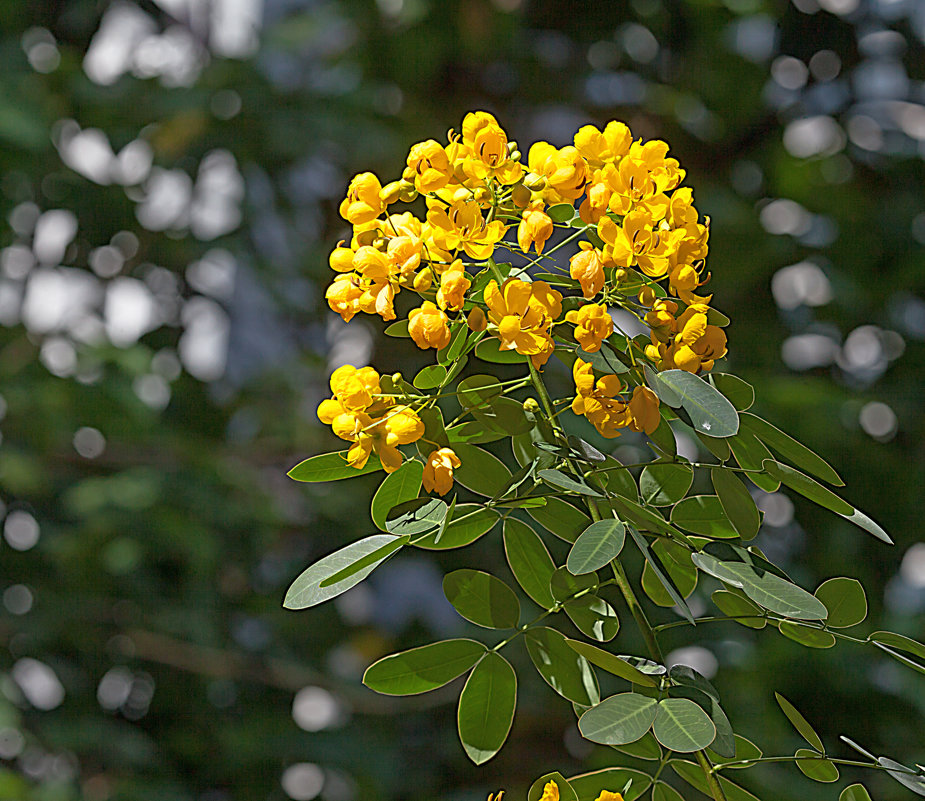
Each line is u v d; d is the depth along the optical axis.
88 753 3.96
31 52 4.27
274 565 4.76
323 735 4.10
